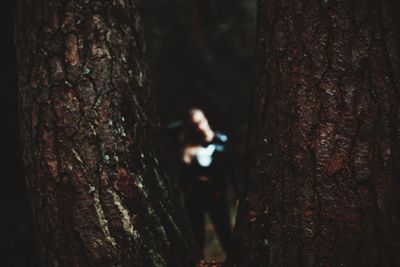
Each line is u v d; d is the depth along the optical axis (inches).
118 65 102.4
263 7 98.7
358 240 88.0
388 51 89.7
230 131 460.1
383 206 88.3
